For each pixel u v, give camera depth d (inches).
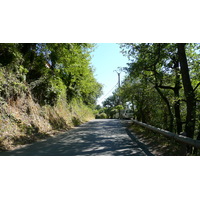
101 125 823.1
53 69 689.6
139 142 365.4
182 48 347.6
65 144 343.6
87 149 298.2
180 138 250.4
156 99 550.0
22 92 494.0
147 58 476.7
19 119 417.1
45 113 578.9
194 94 342.0
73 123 804.6
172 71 445.1
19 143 335.6
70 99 986.1
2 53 466.9
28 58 577.6
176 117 463.5
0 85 407.2
